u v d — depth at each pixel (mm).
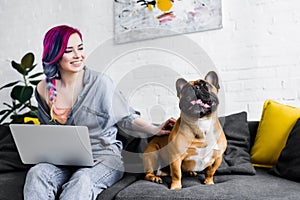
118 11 2508
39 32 2832
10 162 1734
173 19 2346
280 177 1502
